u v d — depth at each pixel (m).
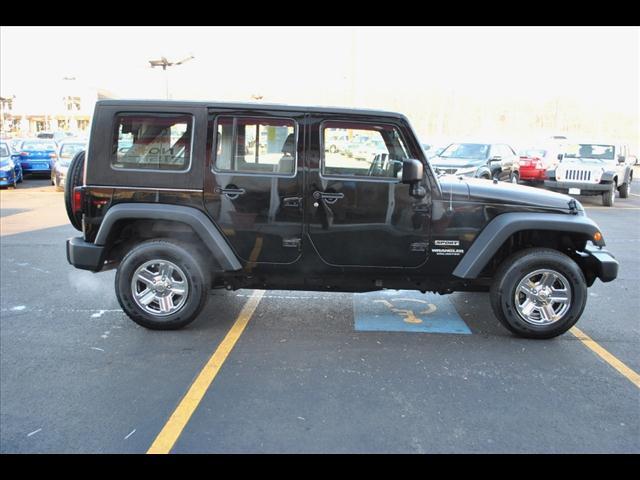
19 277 6.88
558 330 4.80
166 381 3.96
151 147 4.75
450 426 3.38
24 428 3.32
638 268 7.76
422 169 4.50
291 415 3.48
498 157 15.62
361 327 5.14
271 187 4.70
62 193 17.08
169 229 4.91
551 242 5.07
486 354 4.52
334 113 4.66
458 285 5.04
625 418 3.51
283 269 4.84
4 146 19.05
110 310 5.57
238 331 4.98
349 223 4.73
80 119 71.50
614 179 15.74
